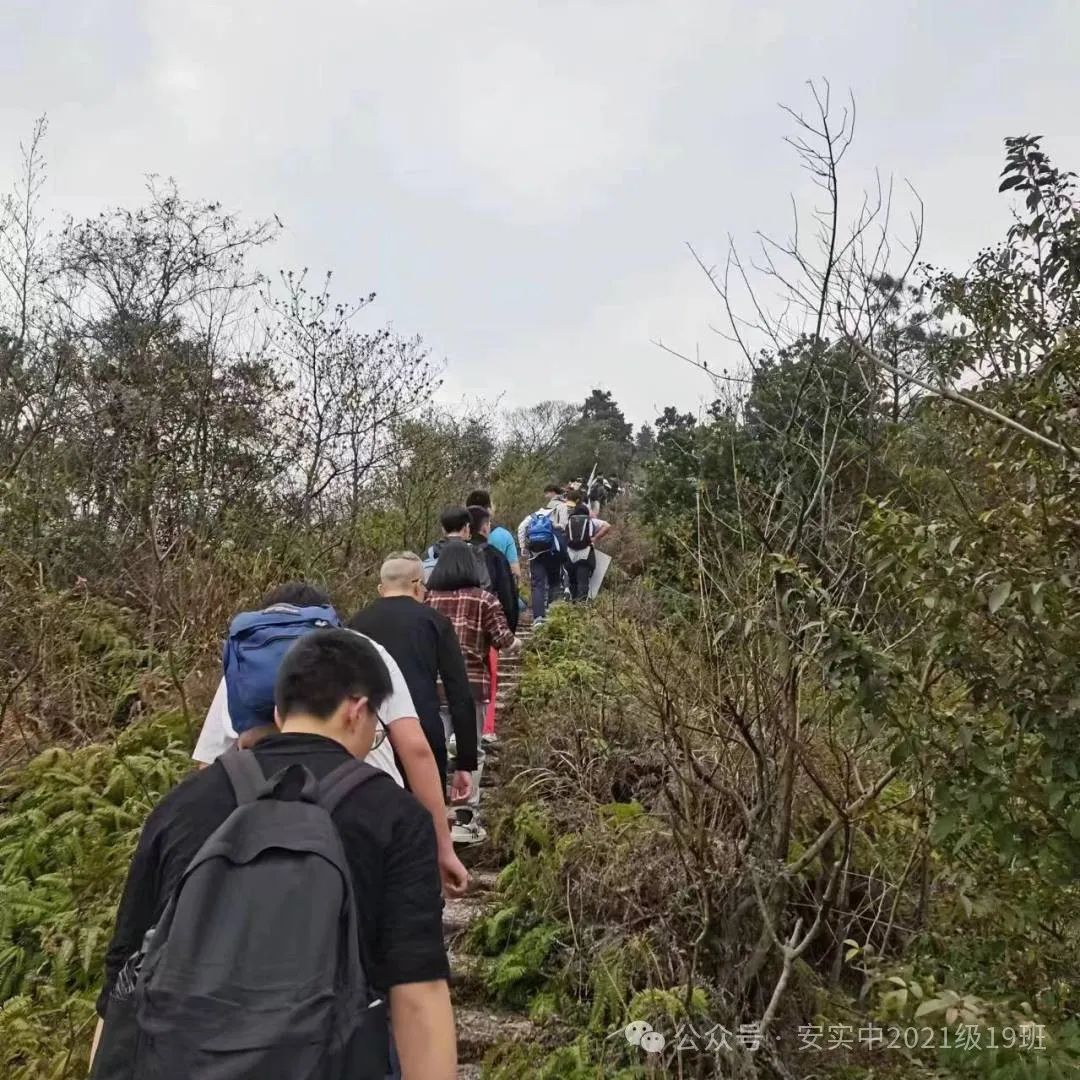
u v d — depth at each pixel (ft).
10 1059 11.30
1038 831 8.38
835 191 11.78
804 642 9.89
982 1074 9.39
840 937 11.79
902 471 10.13
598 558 34.19
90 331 32.48
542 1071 10.89
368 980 5.48
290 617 9.21
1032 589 7.52
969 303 12.85
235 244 41.16
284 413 32.58
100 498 28.22
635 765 16.85
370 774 6.09
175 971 4.91
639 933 12.42
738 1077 9.95
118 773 17.19
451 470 41.24
